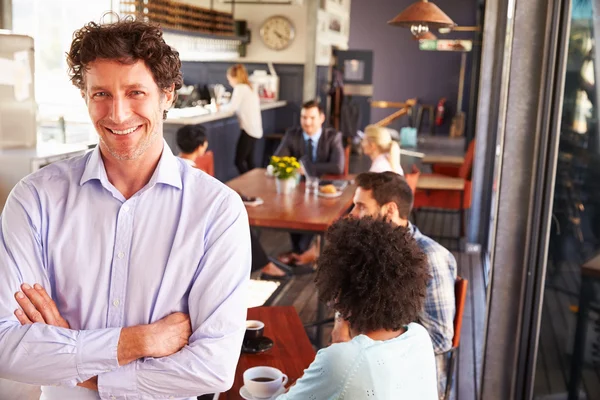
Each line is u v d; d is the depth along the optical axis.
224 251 1.67
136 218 1.66
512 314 3.37
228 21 11.67
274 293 4.03
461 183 7.55
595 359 2.87
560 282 3.11
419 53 18.59
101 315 1.64
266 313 3.00
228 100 11.59
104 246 1.64
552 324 3.20
